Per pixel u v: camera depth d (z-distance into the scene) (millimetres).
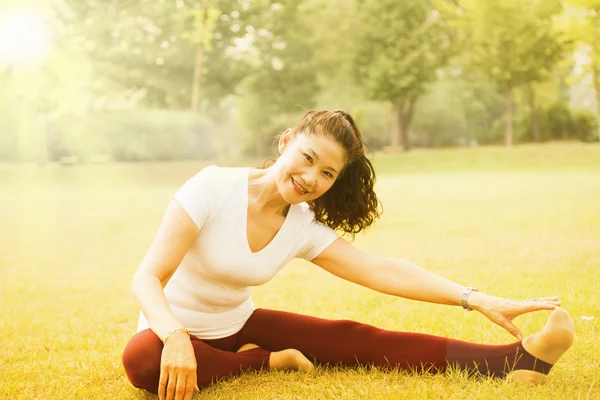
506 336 3139
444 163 27297
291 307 4258
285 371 2754
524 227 8039
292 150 2498
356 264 2729
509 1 30203
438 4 32219
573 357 2719
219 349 2783
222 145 43531
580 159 24953
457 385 2408
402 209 11602
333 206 2768
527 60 31406
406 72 33594
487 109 44125
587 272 4762
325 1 36812
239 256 2570
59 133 36531
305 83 36625
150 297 2373
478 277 4855
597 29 24531
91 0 35156
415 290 2639
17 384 2783
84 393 2637
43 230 10484
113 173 28688
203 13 32094
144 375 2414
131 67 35906
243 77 36719
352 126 2518
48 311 4559
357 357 2723
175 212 2510
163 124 37219
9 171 29875
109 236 9547
